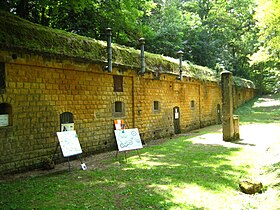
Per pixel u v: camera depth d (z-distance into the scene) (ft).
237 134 42.22
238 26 109.60
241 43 112.27
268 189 19.76
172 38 75.41
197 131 57.00
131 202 17.19
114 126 37.19
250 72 121.39
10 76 25.41
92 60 32.35
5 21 25.09
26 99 26.73
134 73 40.86
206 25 96.12
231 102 41.68
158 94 47.55
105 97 35.96
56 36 29.45
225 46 111.65
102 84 35.50
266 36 71.36
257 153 31.68
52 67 28.94
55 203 17.20
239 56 117.50
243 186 19.60
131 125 40.60
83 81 32.78
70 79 31.17
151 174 23.52
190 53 87.10
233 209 16.33
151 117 45.32
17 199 17.89
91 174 24.27
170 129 50.90
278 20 63.10
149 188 19.85
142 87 43.01
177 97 53.78
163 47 73.82
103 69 34.73
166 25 76.07
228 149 34.30
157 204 16.72
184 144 39.01
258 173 23.97
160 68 46.68
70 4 38.34
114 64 35.91
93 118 34.09
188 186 20.11
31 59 26.71
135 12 52.21
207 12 105.09
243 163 26.99
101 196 18.40
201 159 28.99
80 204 16.98
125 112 39.47
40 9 46.50
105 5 49.16
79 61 31.32
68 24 51.39
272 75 119.24
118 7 50.01
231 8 109.40
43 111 28.22
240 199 17.98
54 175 24.68
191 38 87.45
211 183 20.80
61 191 19.60
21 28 26.11
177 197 17.93
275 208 16.58
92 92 34.01
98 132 34.78
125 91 39.58
